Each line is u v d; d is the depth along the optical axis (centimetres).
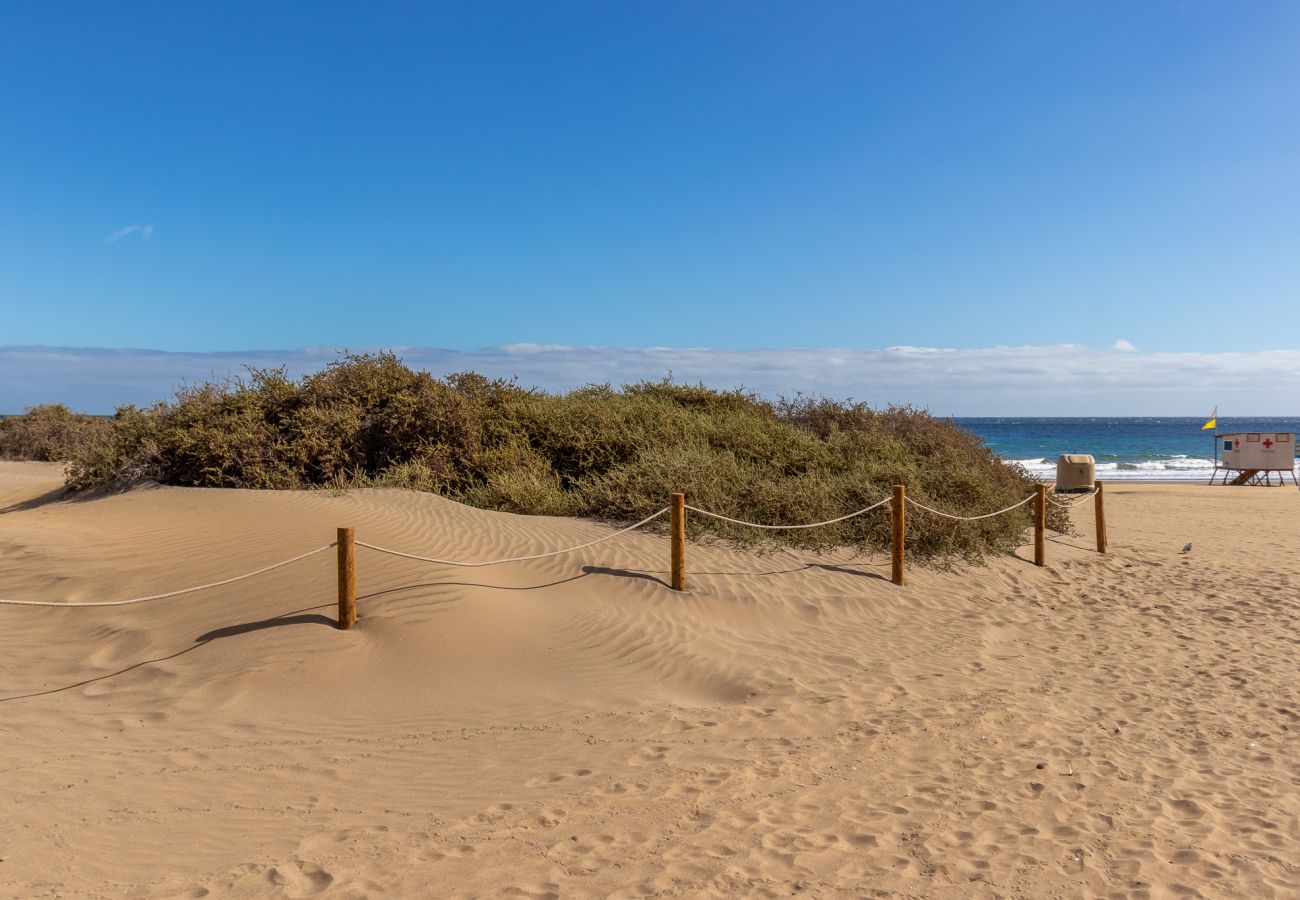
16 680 718
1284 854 463
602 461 1549
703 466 1352
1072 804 526
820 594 1041
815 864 447
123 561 992
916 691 748
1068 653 888
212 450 1422
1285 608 1098
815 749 612
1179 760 601
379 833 477
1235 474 4319
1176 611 1083
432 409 1579
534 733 638
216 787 532
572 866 441
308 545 1007
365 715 662
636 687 749
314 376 1644
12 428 3150
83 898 399
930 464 1590
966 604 1080
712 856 453
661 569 1055
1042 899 415
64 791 516
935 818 504
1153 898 417
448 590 891
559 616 900
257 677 705
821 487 1347
